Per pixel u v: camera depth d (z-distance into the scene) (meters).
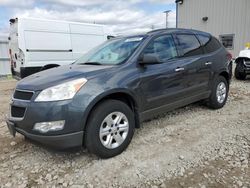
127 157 3.23
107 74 3.22
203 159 3.12
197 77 4.54
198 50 4.72
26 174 2.93
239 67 8.92
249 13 14.35
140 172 2.88
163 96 3.88
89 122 3.01
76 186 2.67
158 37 4.03
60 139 2.82
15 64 8.73
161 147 3.49
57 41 8.68
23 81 3.36
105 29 10.16
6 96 8.05
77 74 3.12
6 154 3.46
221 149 3.36
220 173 2.80
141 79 3.52
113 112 3.20
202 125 4.32
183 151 3.35
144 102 3.61
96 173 2.89
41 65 8.30
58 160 3.24
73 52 9.16
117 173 2.88
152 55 3.50
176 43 4.30
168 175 2.80
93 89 2.99
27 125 2.89
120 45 4.08
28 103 2.89
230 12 15.26
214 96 5.09
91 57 4.27
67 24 8.95
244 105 5.59
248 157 3.12
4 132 4.35
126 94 3.37
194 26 17.45
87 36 9.55
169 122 4.51
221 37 15.95
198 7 16.97
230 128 4.13
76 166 3.07
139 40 3.90
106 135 3.18
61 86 2.87
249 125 4.25
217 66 5.03
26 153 3.47
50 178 2.83
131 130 3.45
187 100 4.44
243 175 2.74
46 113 2.78
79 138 2.92
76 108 2.84
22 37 7.85
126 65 3.47
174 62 4.09
